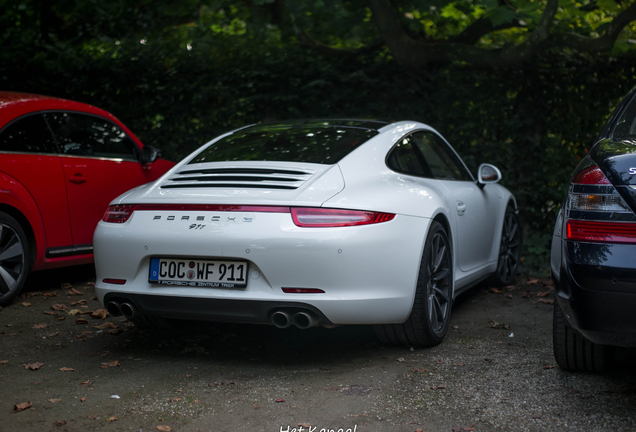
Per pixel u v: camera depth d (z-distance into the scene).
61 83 7.12
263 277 2.90
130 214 3.18
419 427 2.40
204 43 6.94
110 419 2.48
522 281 5.57
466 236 4.10
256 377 3.00
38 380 2.95
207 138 7.02
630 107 2.87
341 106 6.73
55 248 4.72
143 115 7.09
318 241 2.82
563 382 2.87
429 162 4.04
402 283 3.06
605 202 2.33
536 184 6.54
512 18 5.93
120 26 7.29
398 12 6.33
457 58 6.32
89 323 4.05
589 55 6.36
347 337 3.71
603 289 2.30
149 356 3.36
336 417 2.50
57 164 4.74
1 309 4.31
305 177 3.10
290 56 6.75
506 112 6.48
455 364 3.16
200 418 2.50
